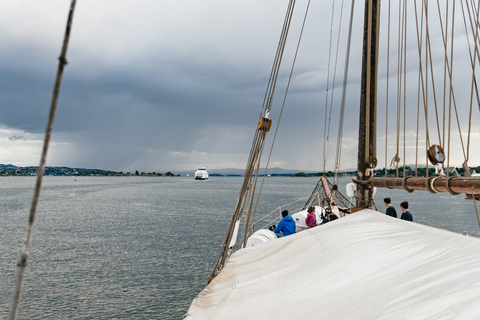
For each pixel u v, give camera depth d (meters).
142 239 42.78
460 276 2.48
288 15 6.73
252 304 3.36
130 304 21.69
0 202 95.75
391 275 3.03
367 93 6.14
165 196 122.50
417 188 4.79
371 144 6.10
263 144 6.80
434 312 2.10
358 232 4.29
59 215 67.62
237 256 4.94
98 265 30.73
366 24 6.15
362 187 6.22
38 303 21.86
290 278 3.69
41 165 1.06
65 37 1.12
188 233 46.94
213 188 187.38
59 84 1.09
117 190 161.25
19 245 39.69
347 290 3.03
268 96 6.79
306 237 4.70
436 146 4.54
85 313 20.38
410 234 3.85
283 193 145.25
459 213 64.56
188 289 24.39
